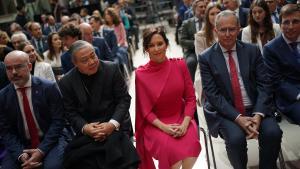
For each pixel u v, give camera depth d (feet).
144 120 8.76
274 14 13.65
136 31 29.96
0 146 9.43
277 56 9.11
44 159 8.31
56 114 8.65
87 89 8.39
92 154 7.86
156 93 8.58
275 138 8.16
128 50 21.20
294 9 8.74
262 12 11.14
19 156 8.30
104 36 17.42
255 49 8.90
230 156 8.43
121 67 17.39
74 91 8.37
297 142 10.57
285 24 8.84
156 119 8.57
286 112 9.02
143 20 40.73
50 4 32.83
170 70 8.70
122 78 8.64
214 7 12.07
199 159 10.64
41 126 8.75
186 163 8.11
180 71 8.79
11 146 8.50
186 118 8.55
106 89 8.44
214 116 8.93
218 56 8.91
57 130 8.57
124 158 7.91
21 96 8.56
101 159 7.80
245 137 8.29
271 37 11.39
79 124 8.26
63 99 8.50
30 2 31.40
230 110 8.59
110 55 14.35
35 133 8.70
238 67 8.89
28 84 8.57
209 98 8.89
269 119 8.48
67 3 33.58
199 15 14.93
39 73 11.48
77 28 11.88
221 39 8.70
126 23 27.02
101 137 7.93
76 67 8.48
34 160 8.13
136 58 26.07
